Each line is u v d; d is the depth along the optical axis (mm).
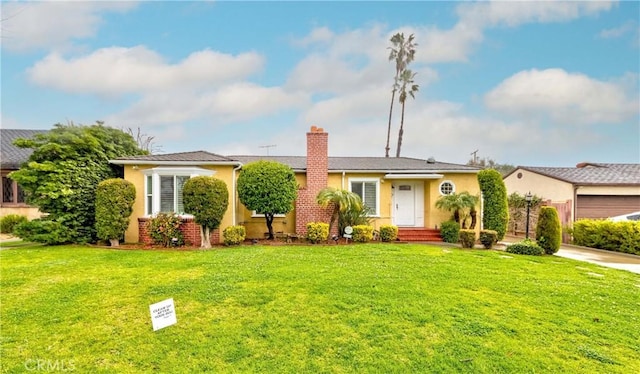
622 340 4668
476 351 4309
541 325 5086
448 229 14023
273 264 8562
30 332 4812
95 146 12500
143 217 12648
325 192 13266
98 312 5492
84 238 12234
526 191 20516
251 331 4801
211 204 11234
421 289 6566
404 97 34562
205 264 8578
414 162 17203
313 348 4367
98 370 3926
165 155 13781
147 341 4562
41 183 11703
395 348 4367
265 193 12383
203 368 3947
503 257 10398
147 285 6789
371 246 11742
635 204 16984
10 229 16656
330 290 6402
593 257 11516
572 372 3902
